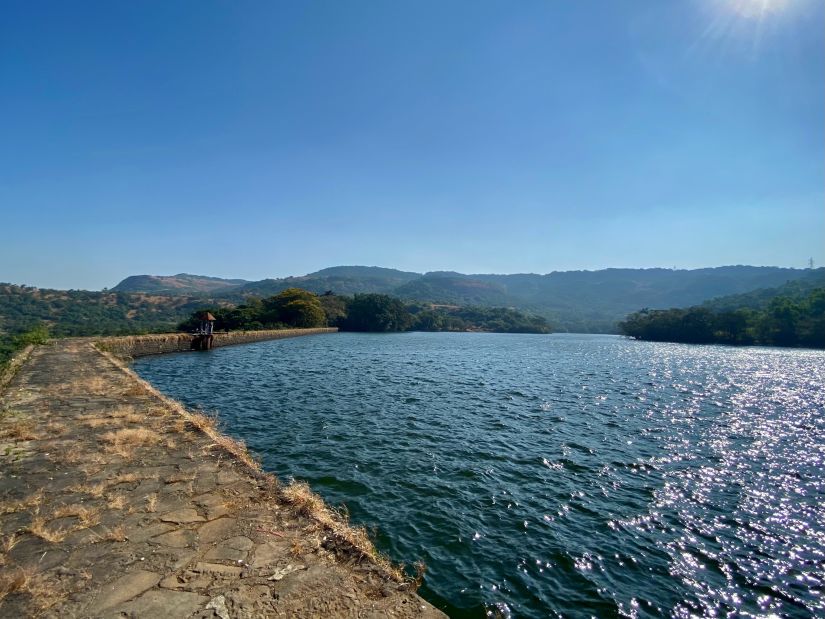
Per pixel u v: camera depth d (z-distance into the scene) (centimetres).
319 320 8800
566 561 726
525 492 994
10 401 1049
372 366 3247
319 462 1105
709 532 850
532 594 638
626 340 10525
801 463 1272
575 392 2427
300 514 497
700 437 1538
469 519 848
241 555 405
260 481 583
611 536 819
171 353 3794
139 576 366
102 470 604
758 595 666
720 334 8862
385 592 365
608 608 616
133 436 755
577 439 1452
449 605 605
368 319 10388
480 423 1598
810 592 678
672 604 635
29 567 371
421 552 727
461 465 1135
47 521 455
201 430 812
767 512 943
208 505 506
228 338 4719
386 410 1731
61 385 1286
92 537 427
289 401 1833
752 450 1393
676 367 3984
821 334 7262
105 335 3875
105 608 323
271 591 353
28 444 710
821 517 925
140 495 527
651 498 999
